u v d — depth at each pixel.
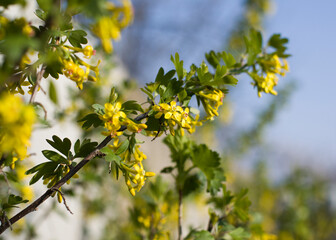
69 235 1.24
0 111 0.51
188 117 0.59
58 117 0.93
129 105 0.58
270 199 1.72
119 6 0.55
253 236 0.73
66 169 0.58
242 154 1.92
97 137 0.93
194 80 0.61
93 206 1.17
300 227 1.48
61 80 0.95
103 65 0.94
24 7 0.54
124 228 0.98
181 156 0.69
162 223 0.74
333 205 1.83
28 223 0.83
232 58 0.65
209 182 0.68
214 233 0.69
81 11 0.54
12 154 0.55
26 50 0.53
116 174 0.58
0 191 0.64
